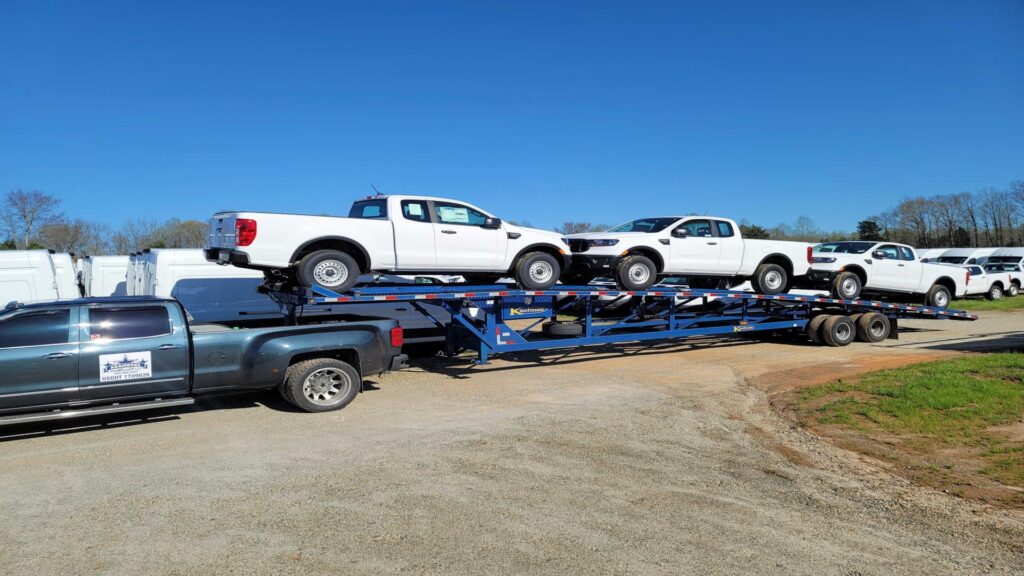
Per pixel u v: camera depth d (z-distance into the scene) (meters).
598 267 11.84
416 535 4.58
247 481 5.72
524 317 11.61
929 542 4.57
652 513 5.03
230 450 6.67
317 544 4.43
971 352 12.59
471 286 10.88
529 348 11.59
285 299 9.84
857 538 4.62
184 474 5.91
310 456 6.46
